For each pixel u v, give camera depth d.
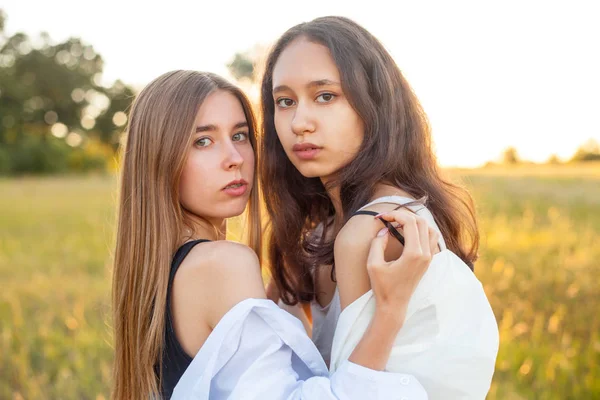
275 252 1.95
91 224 12.62
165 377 1.58
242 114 1.73
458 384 1.40
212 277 1.48
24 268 7.80
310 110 1.52
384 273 1.32
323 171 1.55
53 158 42.38
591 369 3.48
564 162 32.59
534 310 4.75
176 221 1.62
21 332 4.75
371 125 1.54
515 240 7.54
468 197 1.79
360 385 1.32
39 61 53.16
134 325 1.62
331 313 1.70
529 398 3.25
